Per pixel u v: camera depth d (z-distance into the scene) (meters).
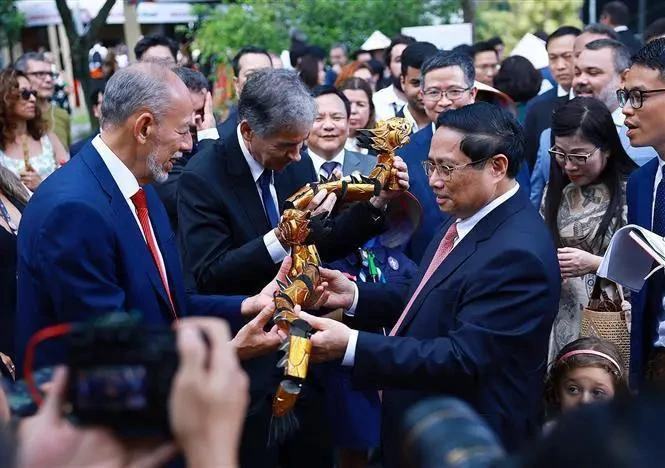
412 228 3.58
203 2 15.05
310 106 3.46
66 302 2.69
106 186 2.83
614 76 5.29
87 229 2.72
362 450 4.30
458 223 3.01
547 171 5.16
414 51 5.62
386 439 3.09
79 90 15.69
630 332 3.53
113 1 8.56
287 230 3.09
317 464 4.08
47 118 6.64
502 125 2.88
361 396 4.07
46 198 2.77
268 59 6.45
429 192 4.53
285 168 3.81
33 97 5.73
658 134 3.36
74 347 1.35
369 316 3.34
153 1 15.32
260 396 3.63
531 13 13.86
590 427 1.11
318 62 8.71
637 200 3.60
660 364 3.12
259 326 2.89
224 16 12.52
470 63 4.87
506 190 2.95
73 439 1.37
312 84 8.27
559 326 4.04
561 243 4.16
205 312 3.31
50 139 6.44
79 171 2.82
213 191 3.62
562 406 3.11
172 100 2.84
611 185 4.08
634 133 3.41
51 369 1.69
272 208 3.72
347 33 13.01
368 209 3.44
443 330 2.90
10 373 3.43
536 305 2.79
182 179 3.70
